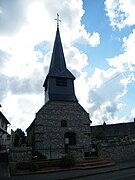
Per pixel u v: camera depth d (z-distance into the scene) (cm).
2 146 2264
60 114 2870
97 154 2089
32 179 1362
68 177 1372
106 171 1544
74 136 2848
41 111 2802
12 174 1576
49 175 1498
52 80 3083
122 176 1282
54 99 2922
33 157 2009
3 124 3512
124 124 4906
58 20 3691
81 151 1967
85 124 2928
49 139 2709
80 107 2998
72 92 3105
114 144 2158
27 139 3638
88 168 1705
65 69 3259
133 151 2236
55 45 3478
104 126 4988
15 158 1755
